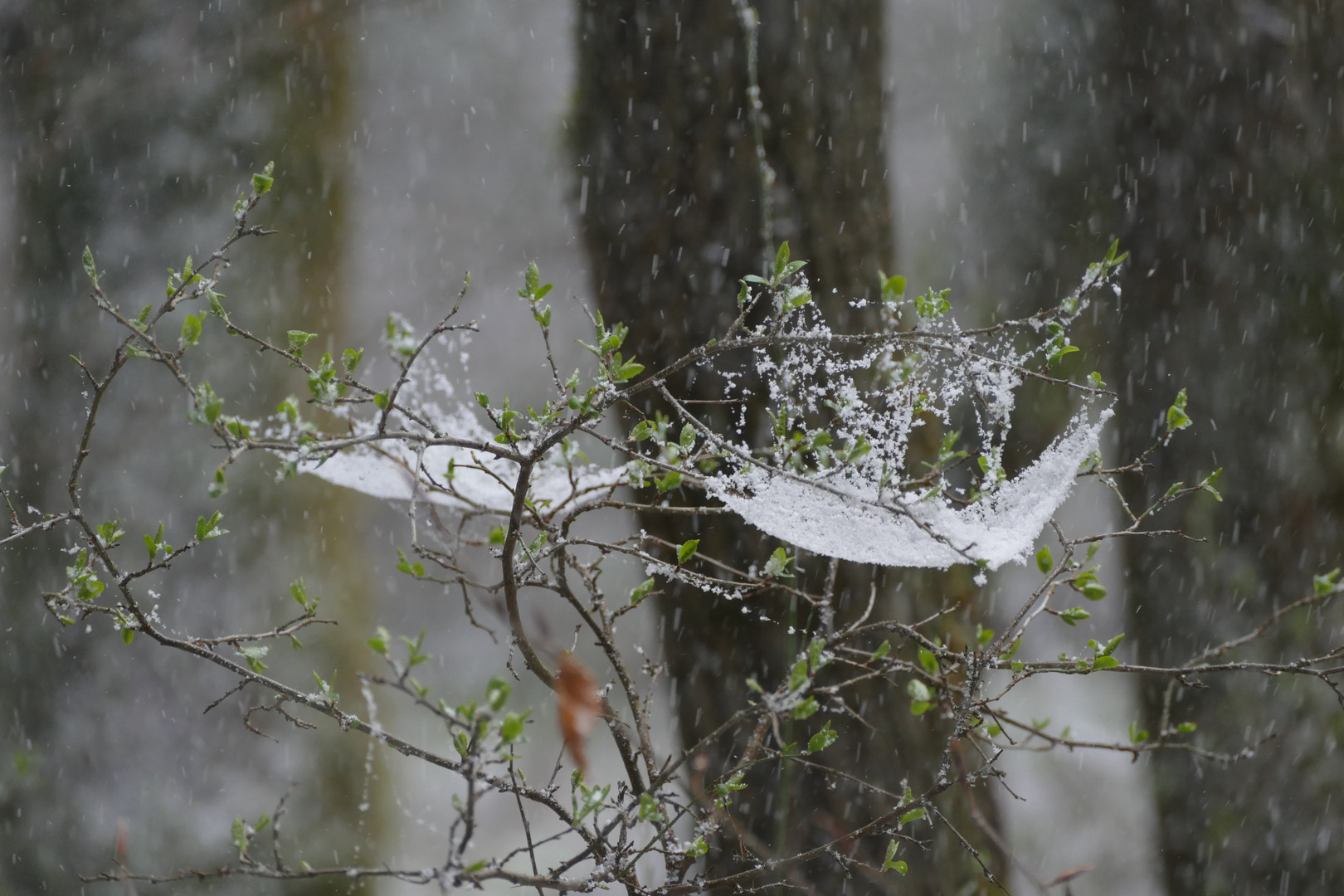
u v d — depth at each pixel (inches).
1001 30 494.6
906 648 244.4
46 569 253.8
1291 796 248.8
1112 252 235.0
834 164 244.2
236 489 262.4
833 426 241.0
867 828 235.6
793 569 241.0
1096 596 235.1
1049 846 378.9
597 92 245.9
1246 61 249.9
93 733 253.4
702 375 243.4
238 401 264.5
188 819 253.6
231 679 261.4
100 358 259.9
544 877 233.6
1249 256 249.8
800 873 244.1
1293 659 248.8
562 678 235.1
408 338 233.0
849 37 245.0
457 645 499.8
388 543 502.0
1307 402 248.8
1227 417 250.1
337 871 233.0
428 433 240.8
